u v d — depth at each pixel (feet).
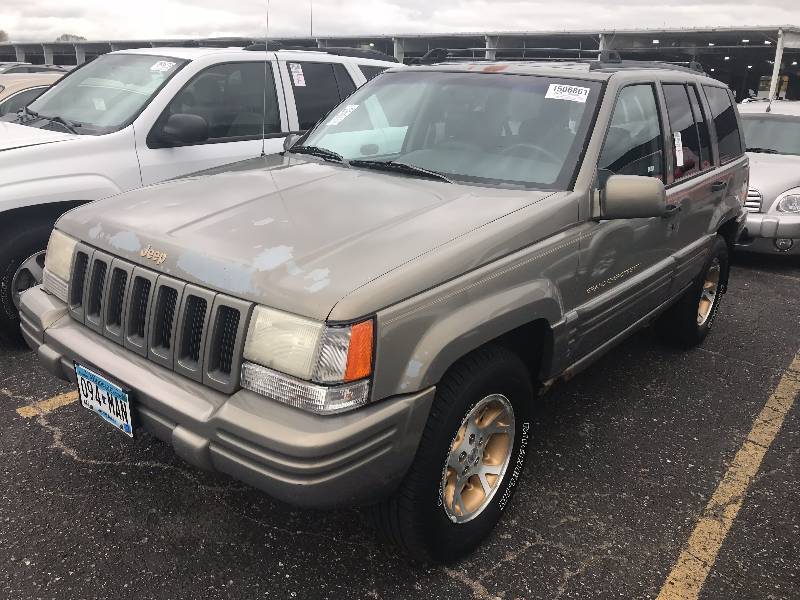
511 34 107.14
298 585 7.97
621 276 10.54
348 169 10.34
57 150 13.55
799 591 8.26
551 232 8.73
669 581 8.34
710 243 13.94
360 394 6.54
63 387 12.30
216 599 7.70
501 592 8.04
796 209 21.83
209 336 6.95
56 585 7.76
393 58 21.59
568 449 11.16
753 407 12.97
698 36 102.63
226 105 16.44
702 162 13.41
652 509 9.71
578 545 8.90
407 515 7.49
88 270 8.25
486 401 8.06
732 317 18.06
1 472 9.75
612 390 13.39
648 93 11.57
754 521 9.53
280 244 7.34
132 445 10.53
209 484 9.71
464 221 8.13
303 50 18.83
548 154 9.80
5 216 13.16
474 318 7.41
